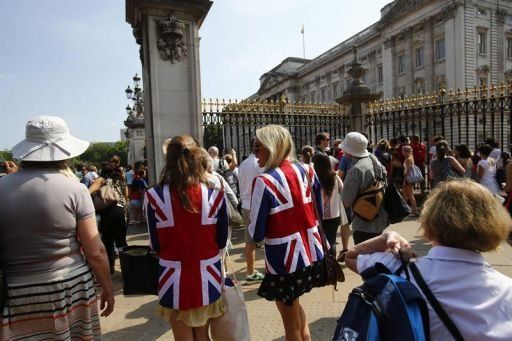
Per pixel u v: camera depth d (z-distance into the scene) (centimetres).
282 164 287
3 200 207
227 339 264
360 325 126
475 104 1041
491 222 130
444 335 125
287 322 284
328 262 291
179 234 247
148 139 877
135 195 1092
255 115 1098
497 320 122
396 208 419
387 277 135
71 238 221
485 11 4162
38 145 217
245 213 502
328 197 507
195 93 865
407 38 4800
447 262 133
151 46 832
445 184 147
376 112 1243
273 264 274
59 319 211
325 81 6412
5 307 205
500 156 950
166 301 246
